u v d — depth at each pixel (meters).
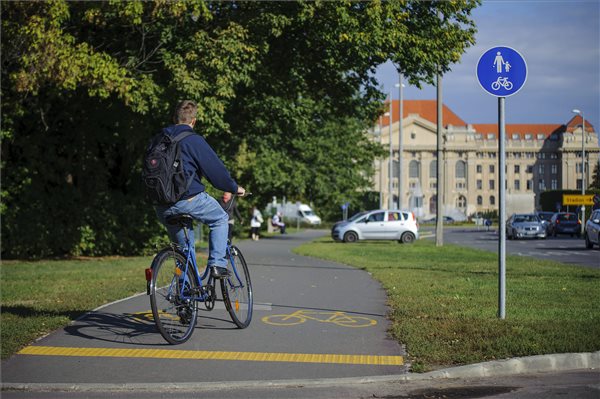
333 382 6.25
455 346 7.44
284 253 26.78
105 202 23.39
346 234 40.84
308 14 20.53
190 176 7.51
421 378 6.41
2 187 21.59
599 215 32.75
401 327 8.58
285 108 24.69
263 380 6.27
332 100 26.22
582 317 9.36
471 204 142.38
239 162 40.56
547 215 55.97
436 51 22.78
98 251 23.39
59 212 22.56
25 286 13.30
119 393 5.98
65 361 6.95
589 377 6.57
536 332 8.05
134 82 19.09
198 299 7.91
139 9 18.19
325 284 14.00
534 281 14.71
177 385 6.11
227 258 8.41
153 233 24.05
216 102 19.73
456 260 22.30
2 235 21.67
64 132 22.95
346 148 49.34
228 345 7.71
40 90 20.50
